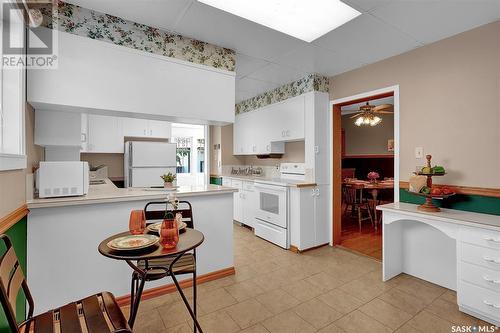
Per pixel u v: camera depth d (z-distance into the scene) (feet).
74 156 8.57
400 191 8.61
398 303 6.59
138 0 5.84
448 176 7.43
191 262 5.61
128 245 4.25
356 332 5.46
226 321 5.85
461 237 6.03
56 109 6.54
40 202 5.44
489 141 6.64
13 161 4.20
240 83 12.25
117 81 6.59
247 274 8.35
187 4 5.98
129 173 12.58
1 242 3.88
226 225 8.30
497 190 6.47
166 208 7.18
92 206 6.21
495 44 6.55
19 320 4.86
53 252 5.75
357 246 11.11
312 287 7.45
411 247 8.23
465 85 7.09
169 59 7.32
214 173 18.67
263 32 7.30
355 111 19.57
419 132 8.11
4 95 4.88
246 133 15.78
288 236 10.84
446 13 6.24
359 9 6.11
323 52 8.63
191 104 7.70
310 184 10.64
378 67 9.36
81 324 3.52
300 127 11.59
